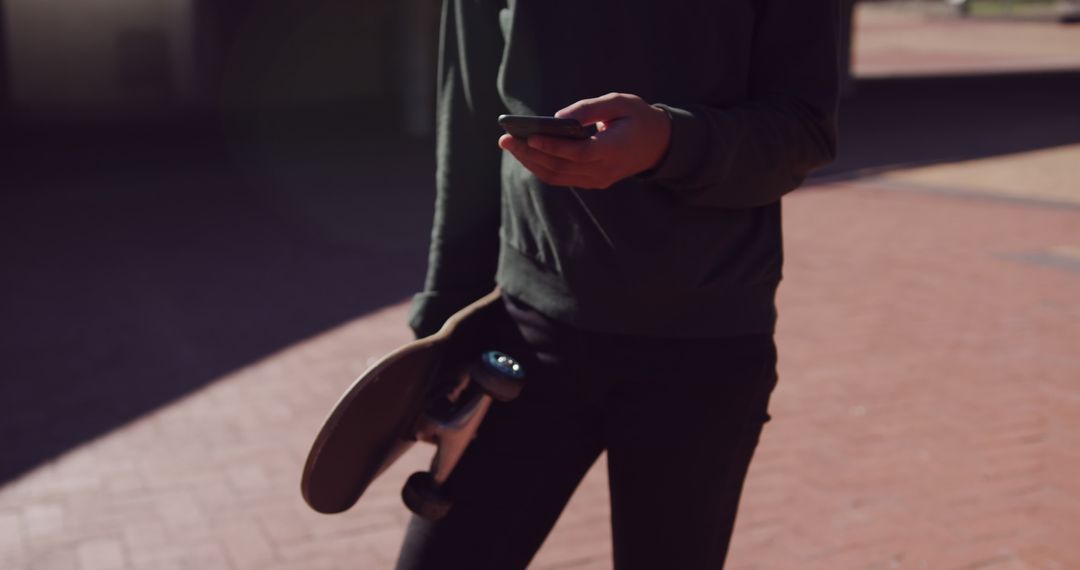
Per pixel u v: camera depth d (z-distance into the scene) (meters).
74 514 4.02
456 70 1.85
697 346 1.66
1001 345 5.97
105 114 17.52
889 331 6.25
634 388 1.67
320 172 12.76
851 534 3.80
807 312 6.67
